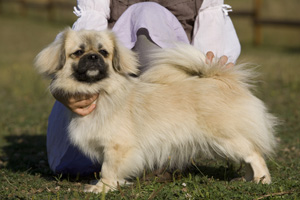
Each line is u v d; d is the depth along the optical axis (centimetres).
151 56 447
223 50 496
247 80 445
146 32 479
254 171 414
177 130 417
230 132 410
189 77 439
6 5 3406
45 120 805
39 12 3156
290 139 633
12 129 743
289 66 1263
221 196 372
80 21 496
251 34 2117
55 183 452
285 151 568
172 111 418
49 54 423
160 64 440
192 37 518
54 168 490
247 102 422
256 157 417
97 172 495
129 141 408
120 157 406
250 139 416
